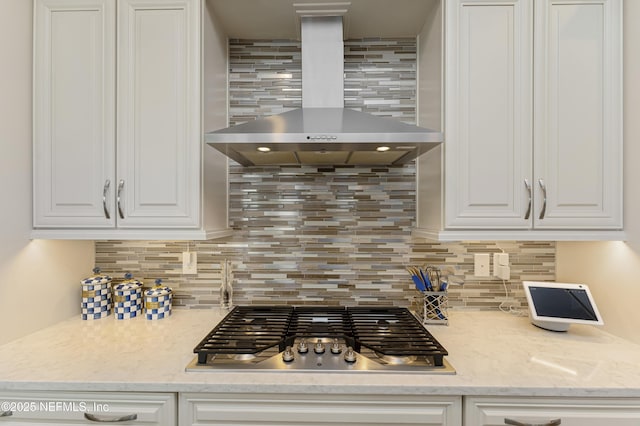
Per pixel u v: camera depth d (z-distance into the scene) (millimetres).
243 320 1467
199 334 1403
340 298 1715
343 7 1441
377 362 1132
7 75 1277
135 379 1039
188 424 1047
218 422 1051
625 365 1129
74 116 1359
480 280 1706
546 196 1306
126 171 1348
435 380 1039
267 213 1722
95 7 1356
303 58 1472
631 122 1284
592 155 1311
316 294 1718
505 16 1316
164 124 1344
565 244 1629
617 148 1309
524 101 1311
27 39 1354
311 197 1715
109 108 1350
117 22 1352
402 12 1496
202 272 1731
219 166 1576
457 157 1315
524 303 1698
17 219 1318
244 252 1725
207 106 1421
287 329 1371
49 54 1365
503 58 1314
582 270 1530
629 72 1293
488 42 1317
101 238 1362
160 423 1046
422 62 1633
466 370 1097
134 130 1346
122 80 1349
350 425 1047
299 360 1147
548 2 1313
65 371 1084
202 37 1360
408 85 1709
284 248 1724
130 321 1567
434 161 1433
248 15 1516
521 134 1310
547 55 1312
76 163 1359
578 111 1314
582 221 1307
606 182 1310
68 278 1585
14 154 1306
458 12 1320
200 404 1048
